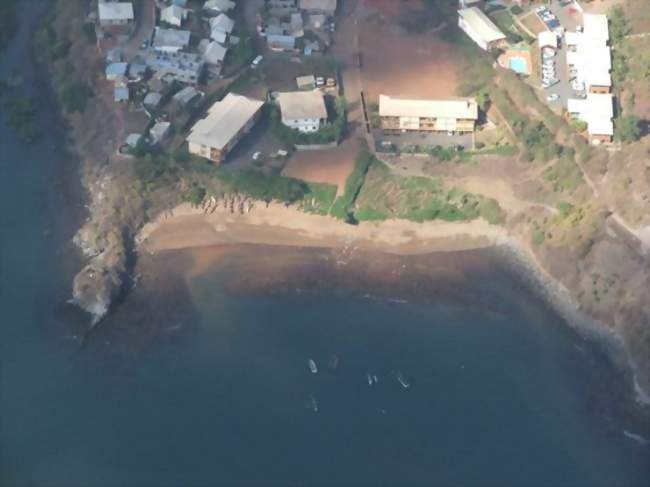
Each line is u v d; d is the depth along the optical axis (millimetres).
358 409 193875
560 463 189000
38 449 185750
